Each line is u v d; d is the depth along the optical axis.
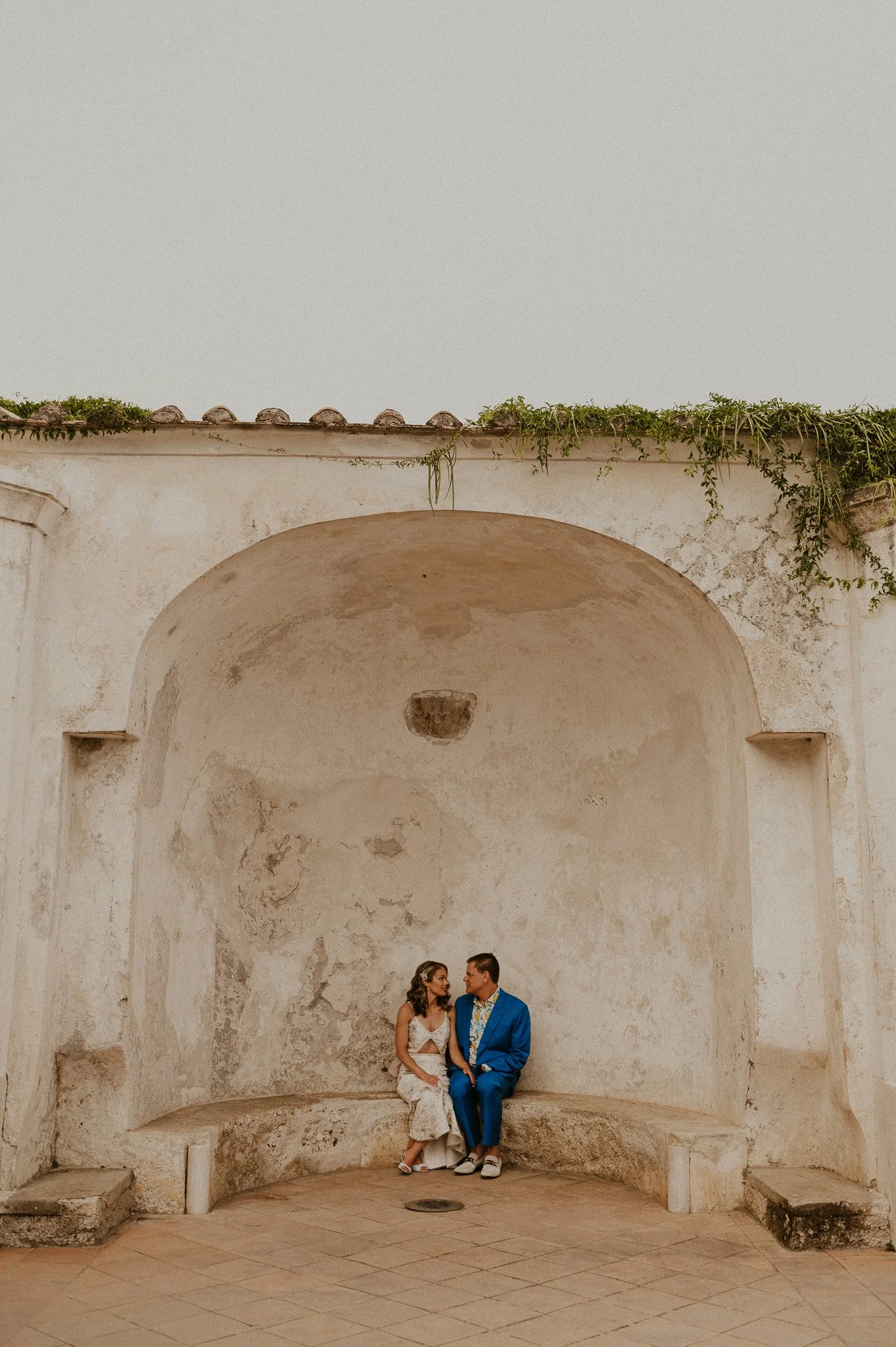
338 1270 5.07
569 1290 4.82
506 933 7.82
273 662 7.39
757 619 6.20
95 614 6.11
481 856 7.94
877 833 5.71
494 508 6.27
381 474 6.28
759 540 6.28
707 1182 6.04
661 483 6.34
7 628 5.78
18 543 5.88
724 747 6.65
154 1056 6.45
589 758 7.70
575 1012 7.56
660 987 7.18
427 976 7.31
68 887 6.02
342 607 7.31
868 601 5.92
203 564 6.17
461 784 8.02
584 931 7.60
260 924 7.49
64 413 6.23
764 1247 5.41
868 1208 5.39
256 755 7.54
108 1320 4.43
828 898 5.98
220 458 6.29
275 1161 6.72
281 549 6.38
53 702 6.02
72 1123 5.93
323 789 7.80
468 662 7.89
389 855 7.90
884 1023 5.56
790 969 6.10
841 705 6.12
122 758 6.18
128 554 6.18
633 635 7.10
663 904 7.22
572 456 6.33
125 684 6.03
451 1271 5.07
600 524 6.27
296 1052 7.46
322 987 7.61
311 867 7.71
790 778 6.29
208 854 7.21
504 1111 7.27
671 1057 7.05
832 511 6.14
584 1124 6.96
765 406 6.22
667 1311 4.56
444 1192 6.52
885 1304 4.64
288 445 6.27
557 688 7.76
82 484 6.25
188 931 6.96
